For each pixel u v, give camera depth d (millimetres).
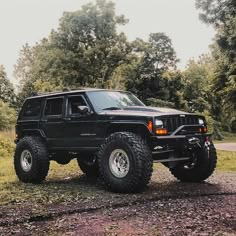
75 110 7918
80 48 50812
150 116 6734
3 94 58219
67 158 8883
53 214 5328
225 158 13227
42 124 8453
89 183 8172
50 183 8250
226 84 34688
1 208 5734
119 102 7914
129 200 6113
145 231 4535
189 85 51688
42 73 50188
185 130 7102
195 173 7945
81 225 4844
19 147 8516
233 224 4754
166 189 7168
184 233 4410
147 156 6641
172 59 48781
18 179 8867
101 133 7367
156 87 46688
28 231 4633
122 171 6805
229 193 6695
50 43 51062
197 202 5984
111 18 50375
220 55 28469
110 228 4688
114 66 50344
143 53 48688
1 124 33938
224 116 52188
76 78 49344
